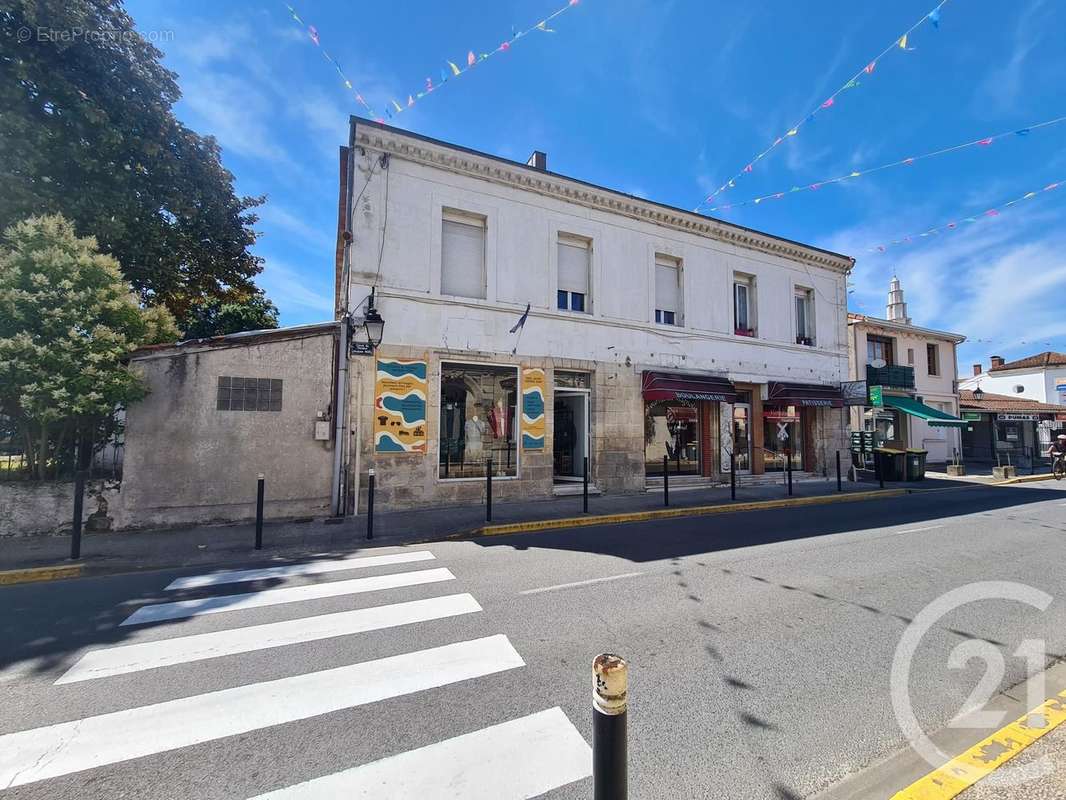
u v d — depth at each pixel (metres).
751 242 15.23
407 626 4.39
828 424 16.50
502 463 11.36
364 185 10.17
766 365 15.36
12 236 7.68
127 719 3.03
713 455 14.41
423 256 10.59
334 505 9.36
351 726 2.95
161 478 8.40
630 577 5.77
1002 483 16.19
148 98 11.57
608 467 12.42
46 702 3.21
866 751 2.70
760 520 9.58
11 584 5.82
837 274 17.36
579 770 2.56
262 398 9.09
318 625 4.43
